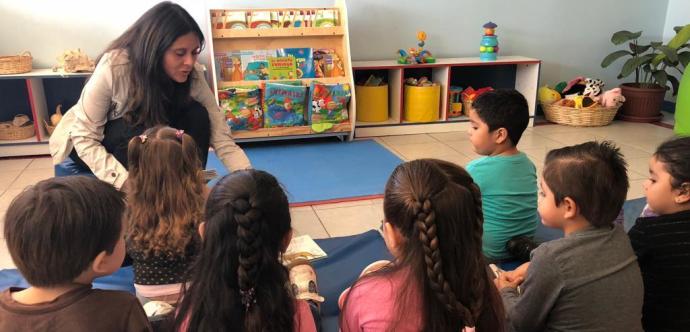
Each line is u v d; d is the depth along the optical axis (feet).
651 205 4.44
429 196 3.21
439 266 3.16
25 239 2.99
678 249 4.15
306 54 12.53
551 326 4.17
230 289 3.27
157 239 4.72
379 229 7.84
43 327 2.99
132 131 6.95
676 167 4.15
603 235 4.00
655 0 15.67
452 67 14.28
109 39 12.05
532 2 14.69
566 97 14.56
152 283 4.86
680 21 15.53
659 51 15.14
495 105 6.05
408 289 3.28
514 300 4.82
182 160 4.88
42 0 11.55
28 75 10.87
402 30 13.87
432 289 3.18
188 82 7.16
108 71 6.76
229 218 3.23
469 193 3.32
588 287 3.88
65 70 11.05
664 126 14.15
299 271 5.30
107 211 3.19
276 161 11.35
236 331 3.26
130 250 4.88
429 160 3.50
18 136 11.51
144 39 6.54
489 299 3.52
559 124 14.43
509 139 6.17
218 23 11.97
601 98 14.21
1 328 2.99
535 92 14.14
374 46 13.78
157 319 4.00
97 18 11.89
